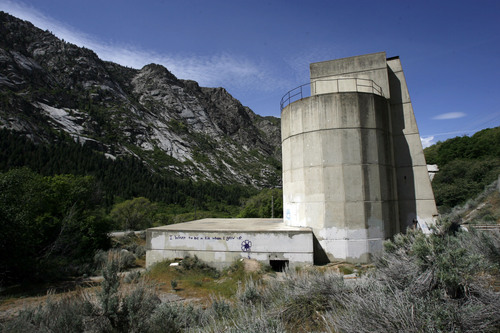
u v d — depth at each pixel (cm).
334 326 509
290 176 1598
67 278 1684
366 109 1456
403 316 425
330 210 1408
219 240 1420
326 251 1389
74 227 2420
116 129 15262
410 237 836
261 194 6438
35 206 2066
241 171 18438
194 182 13762
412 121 1603
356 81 1645
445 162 5434
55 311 641
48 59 17500
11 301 1188
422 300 460
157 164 14100
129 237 3222
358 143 1427
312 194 1459
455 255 526
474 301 470
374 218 1395
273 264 1412
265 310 657
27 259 1641
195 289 1187
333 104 1459
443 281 501
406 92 1631
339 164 1422
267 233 1385
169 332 634
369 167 1423
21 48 16075
